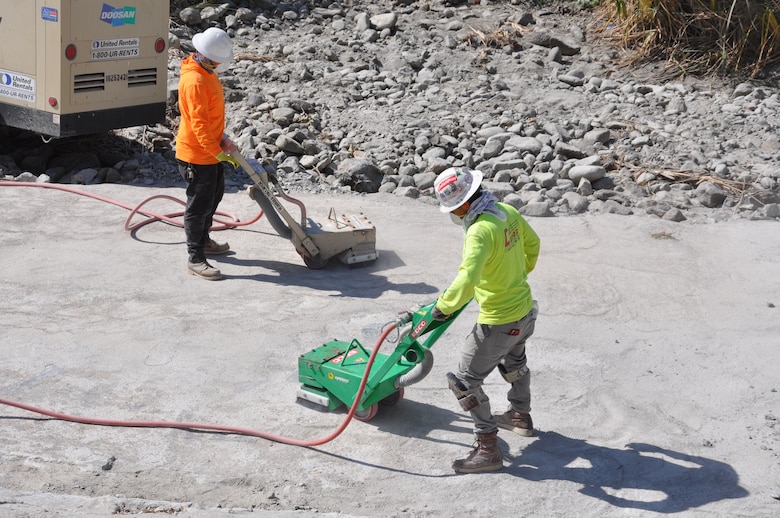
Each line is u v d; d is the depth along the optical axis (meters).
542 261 8.34
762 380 6.38
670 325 7.20
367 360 5.76
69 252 8.18
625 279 8.02
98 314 7.04
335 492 5.02
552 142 11.11
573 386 6.24
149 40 10.21
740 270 8.27
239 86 12.45
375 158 10.71
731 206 9.87
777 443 5.59
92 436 5.46
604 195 10.02
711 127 11.73
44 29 9.45
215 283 7.73
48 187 9.73
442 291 7.68
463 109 12.10
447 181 4.94
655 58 13.80
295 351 6.61
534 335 6.97
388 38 14.15
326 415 5.82
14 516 4.35
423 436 5.62
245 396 6.00
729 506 4.93
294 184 10.17
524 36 14.27
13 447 5.28
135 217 9.12
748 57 13.68
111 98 10.02
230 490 5.00
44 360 6.32
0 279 7.55
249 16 14.37
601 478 5.20
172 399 5.91
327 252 8.00
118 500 4.71
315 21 14.66
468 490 5.06
